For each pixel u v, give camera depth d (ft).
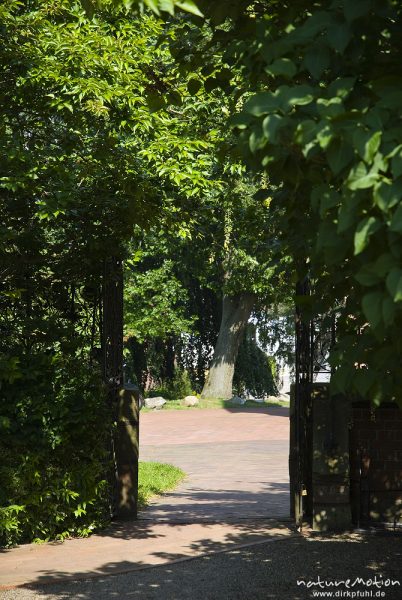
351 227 13.02
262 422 130.31
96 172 41.75
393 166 11.45
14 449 38.45
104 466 42.42
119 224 42.91
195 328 199.00
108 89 42.50
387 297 11.94
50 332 41.34
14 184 37.91
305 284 37.27
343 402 40.04
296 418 40.47
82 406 39.45
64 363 40.14
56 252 43.32
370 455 40.73
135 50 45.09
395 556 34.45
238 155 19.94
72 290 44.70
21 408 38.65
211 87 22.34
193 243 151.02
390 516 40.32
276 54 14.47
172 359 201.26
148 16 46.75
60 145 42.93
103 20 47.26
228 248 139.44
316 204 13.02
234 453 90.94
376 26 14.98
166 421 133.49
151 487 59.52
